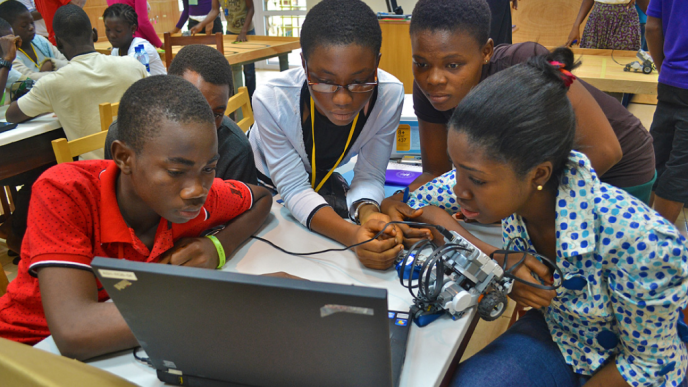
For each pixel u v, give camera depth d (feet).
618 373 2.84
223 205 3.67
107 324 2.62
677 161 7.34
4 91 7.82
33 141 7.18
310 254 3.69
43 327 3.23
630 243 2.49
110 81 7.44
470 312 3.00
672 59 7.02
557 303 3.01
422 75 3.83
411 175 5.32
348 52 3.33
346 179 5.22
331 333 1.90
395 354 2.55
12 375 1.87
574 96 3.44
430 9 3.56
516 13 14.85
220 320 1.99
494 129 2.35
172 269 1.88
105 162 3.30
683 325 2.92
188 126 2.62
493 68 4.00
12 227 7.30
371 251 3.39
